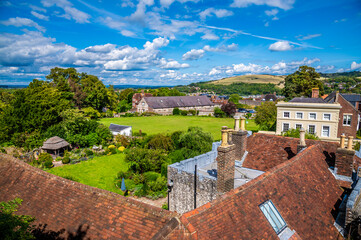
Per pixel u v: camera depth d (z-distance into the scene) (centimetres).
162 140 4275
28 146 4534
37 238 921
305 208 1106
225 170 1304
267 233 862
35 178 1198
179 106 11450
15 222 728
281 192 1093
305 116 4331
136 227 839
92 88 8644
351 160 1403
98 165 3806
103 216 920
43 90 5591
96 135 4931
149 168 3456
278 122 4578
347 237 1023
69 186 1099
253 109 12569
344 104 4641
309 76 8188
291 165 1294
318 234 1029
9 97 7938
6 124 4847
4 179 1248
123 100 14625
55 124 5078
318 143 1719
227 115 9888
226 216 827
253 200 957
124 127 5591
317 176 1364
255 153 1883
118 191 2877
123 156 4278
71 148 4766
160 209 861
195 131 4181
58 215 984
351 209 1036
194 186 1554
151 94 14225
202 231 729
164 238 643
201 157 1894
